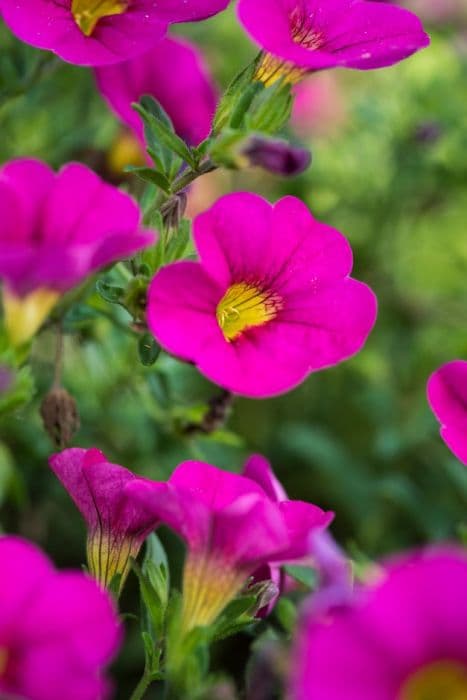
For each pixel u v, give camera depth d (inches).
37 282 11.1
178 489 11.3
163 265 12.2
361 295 12.2
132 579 15.1
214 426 14.8
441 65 21.0
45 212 11.1
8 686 10.5
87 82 17.1
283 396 17.8
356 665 10.2
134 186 15.3
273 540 11.2
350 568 11.8
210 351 11.7
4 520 15.7
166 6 12.6
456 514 16.5
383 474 17.1
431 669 10.3
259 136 11.7
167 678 11.6
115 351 15.3
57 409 13.0
